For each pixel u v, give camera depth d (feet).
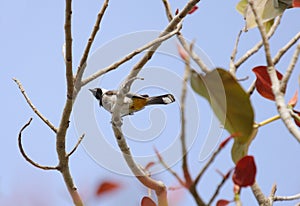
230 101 10.56
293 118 12.39
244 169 11.18
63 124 14.17
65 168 14.03
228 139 10.09
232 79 10.50
